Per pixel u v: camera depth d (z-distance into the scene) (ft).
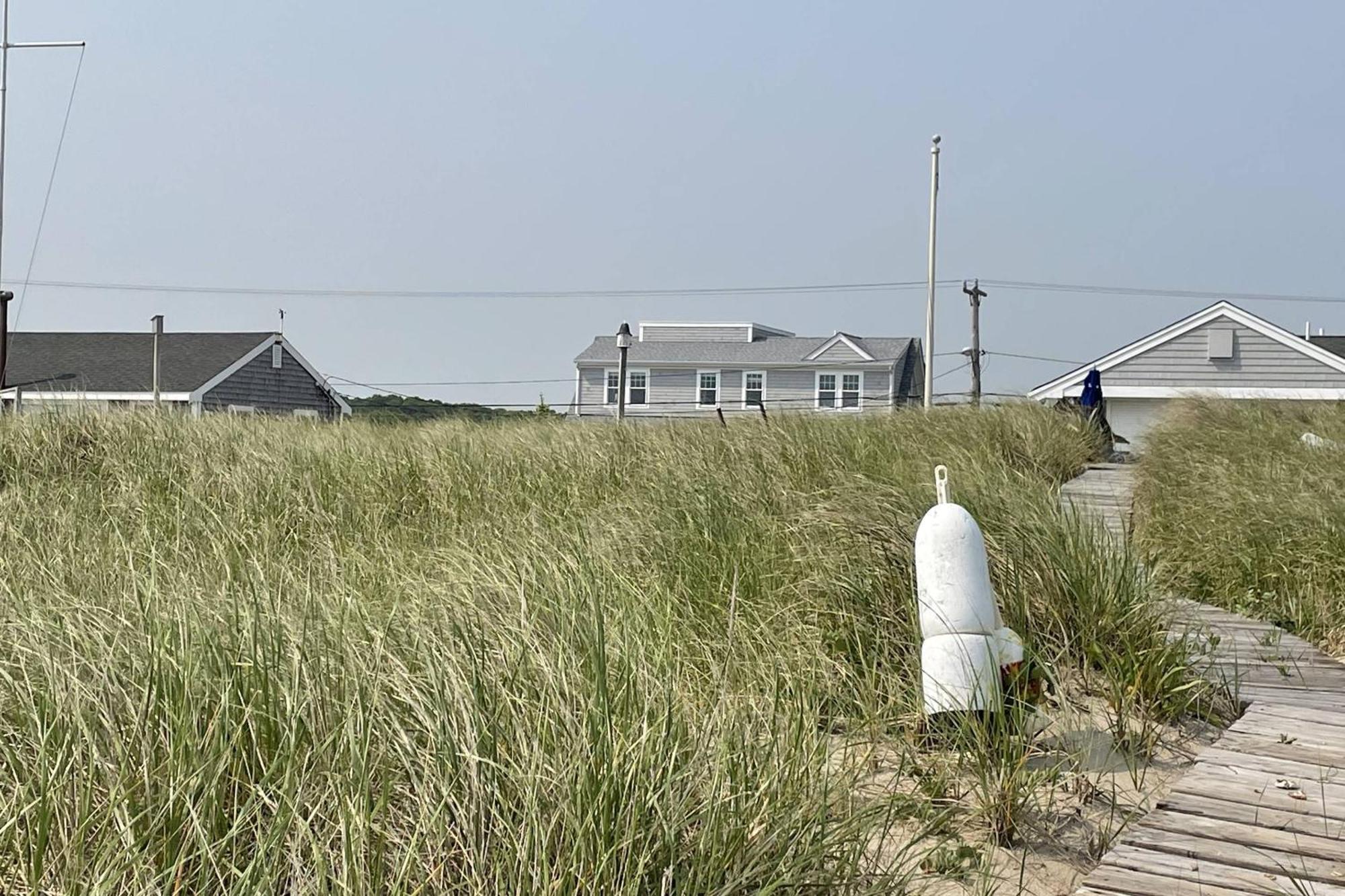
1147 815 14.46
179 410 42.01
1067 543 21.30
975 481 27.02
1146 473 45.52
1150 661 18.84
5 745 11.22
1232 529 30.73
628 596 17.70
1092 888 12.29
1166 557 29.53
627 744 11.04
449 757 10.72
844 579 19.79
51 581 18.99
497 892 9.55
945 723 16.29
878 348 150.20
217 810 10.22
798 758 12.41
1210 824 14.02
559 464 36.68
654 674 13.57
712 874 10.21
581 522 25.76
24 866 9.58
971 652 16.33
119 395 106.83
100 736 11.42
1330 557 27.91
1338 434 52.21
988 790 14.49
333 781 10.45
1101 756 16.80
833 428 42.63
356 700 11.62
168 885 9.23
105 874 9.20
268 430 40.42
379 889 9.61
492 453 37.58
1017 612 19.60
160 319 104.06
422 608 16.43
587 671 13.20
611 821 10.21
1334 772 15.85
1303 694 19.85
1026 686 16.80
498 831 10.09
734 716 12.84
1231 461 40.81
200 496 31.19
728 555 21.33
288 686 12.14
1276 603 27.40
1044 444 51.57
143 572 19.40
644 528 23.59
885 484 25.41
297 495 31.45
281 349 120.98
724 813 10.82
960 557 16.78
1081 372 109.09
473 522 28.84
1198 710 18.83
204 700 11.75
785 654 17.29
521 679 12.55
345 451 36.68
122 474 33.78
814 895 10.86
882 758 16.05
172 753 10.63
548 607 16.05
